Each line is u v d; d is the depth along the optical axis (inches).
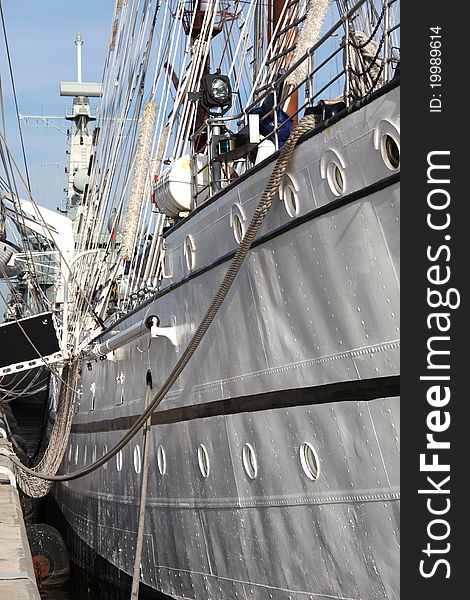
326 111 276.5
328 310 272.7
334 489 275.1
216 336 354.3
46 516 938.7
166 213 433.1
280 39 487.2
